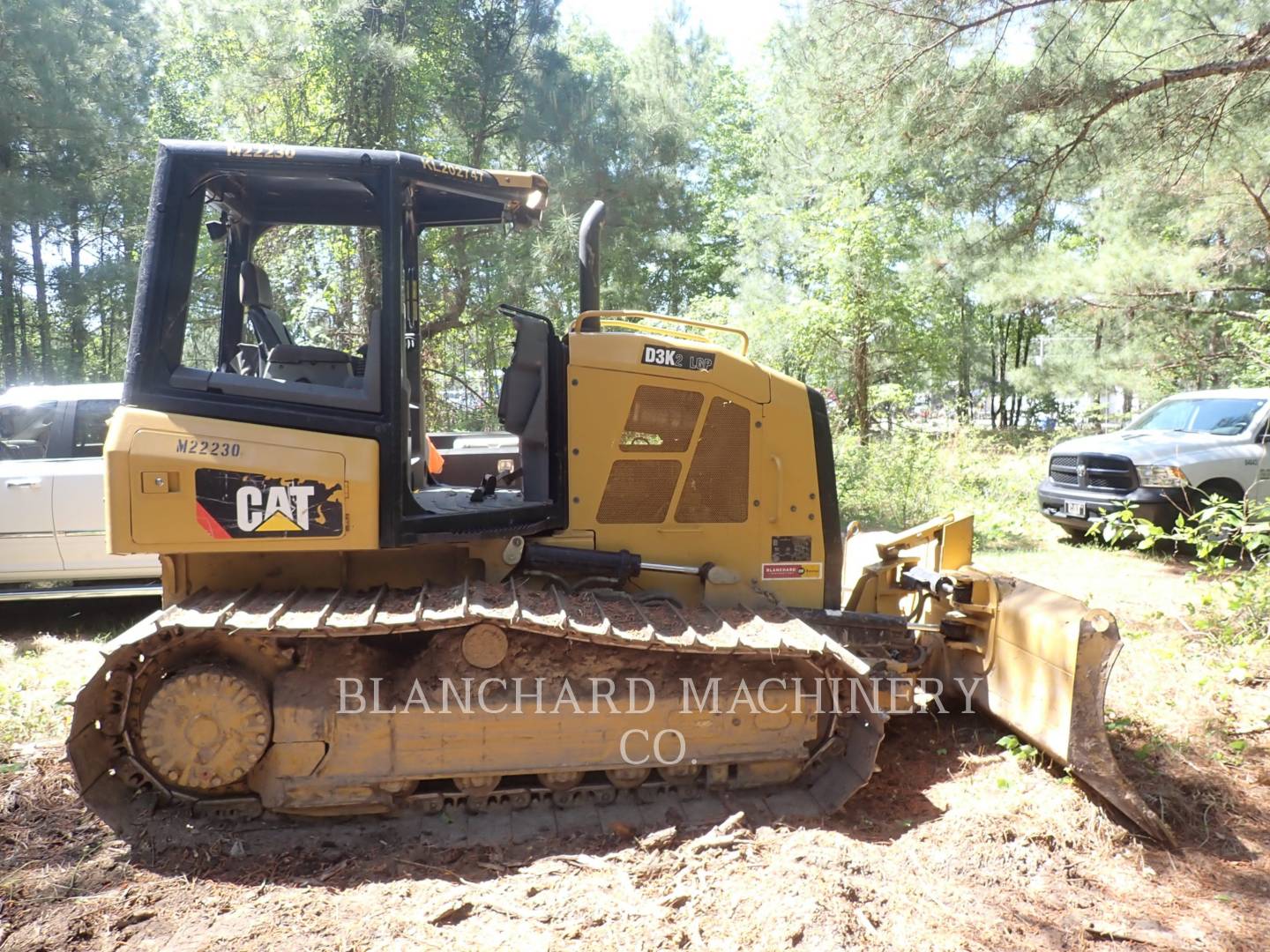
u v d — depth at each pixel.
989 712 4.30
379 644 3.53
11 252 15.77
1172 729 4.47
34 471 6.47
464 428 13.52
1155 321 12.73
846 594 5.31
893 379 16.97
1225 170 9.07
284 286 7.87
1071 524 9.88
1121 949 2.80
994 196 8.41
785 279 17.22
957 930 2.86
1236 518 6.96
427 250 12.04
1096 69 7.66
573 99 14.37
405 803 3.56
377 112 13.80
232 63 14.81
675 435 3.96
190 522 3.31
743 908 2.93
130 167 16.53
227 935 2.81
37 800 3.71
